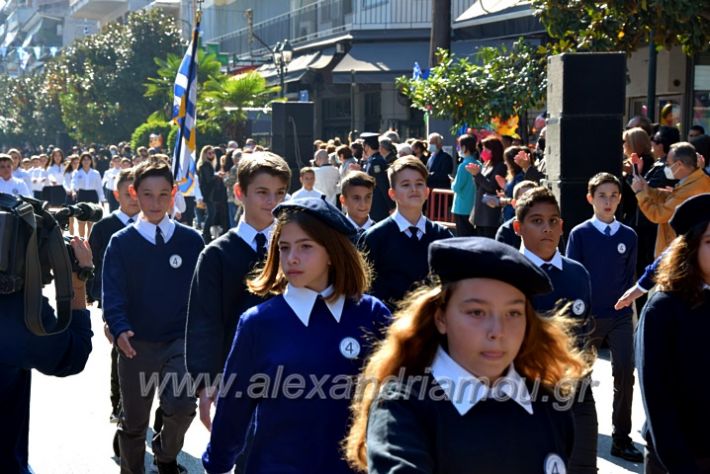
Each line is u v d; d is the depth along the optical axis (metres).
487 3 24.36
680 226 4.35
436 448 2.95
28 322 4.75
